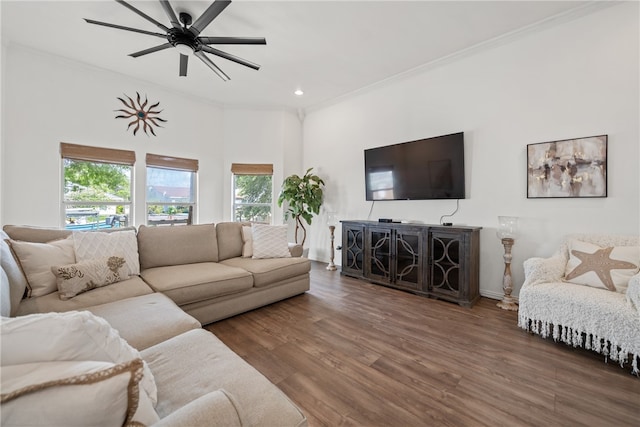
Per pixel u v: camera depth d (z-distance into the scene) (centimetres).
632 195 234
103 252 227
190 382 98
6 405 50
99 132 369
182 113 445
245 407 85
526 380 165
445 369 176
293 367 178
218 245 316
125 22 273
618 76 238
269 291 282
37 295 184
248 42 248
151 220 423
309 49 316
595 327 184
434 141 340
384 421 134
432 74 352
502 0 238
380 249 360
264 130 505
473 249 288
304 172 529
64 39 302
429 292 310
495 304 290
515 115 291
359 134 439
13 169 312
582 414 139
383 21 266
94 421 54
